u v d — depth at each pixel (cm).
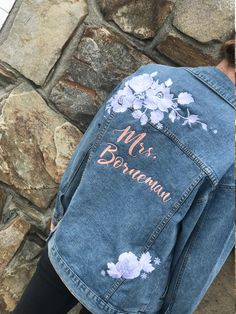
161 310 67
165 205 59
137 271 60
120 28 76
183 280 64
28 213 84
